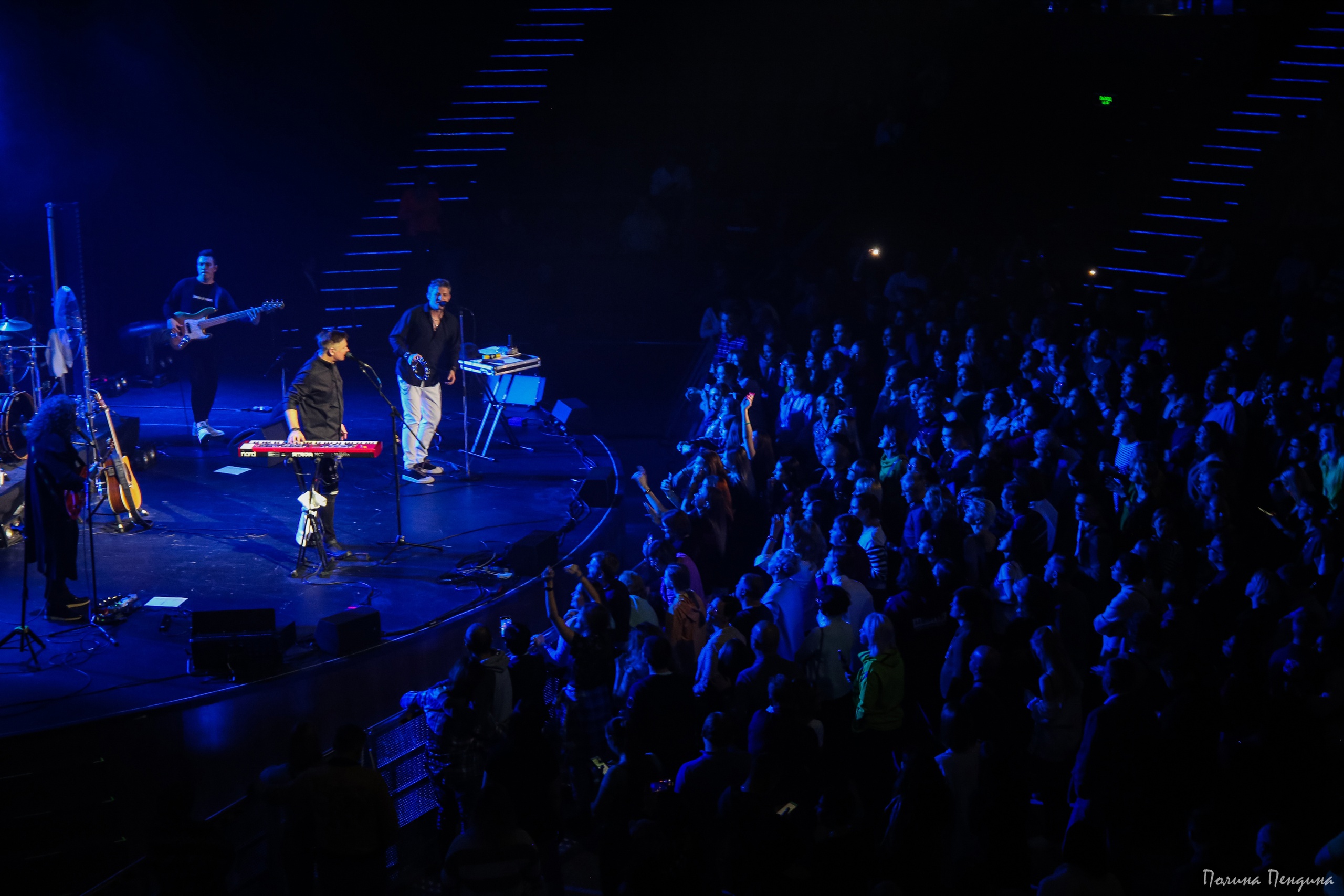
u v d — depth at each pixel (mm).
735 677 6730
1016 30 19969
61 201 14617
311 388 9031
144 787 6613
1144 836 6059
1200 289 15203
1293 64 19188
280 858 6695
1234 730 6191
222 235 16516
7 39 14055
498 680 6621
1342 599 7016
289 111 17125
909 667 7164
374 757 7309
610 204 19969
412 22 18812
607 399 17672
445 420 13531
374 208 18547
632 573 7629
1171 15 19891
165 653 7422
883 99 20281
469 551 9352
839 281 16422
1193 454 9172
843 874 4848
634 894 4617
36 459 7613
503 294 18438
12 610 8023
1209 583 7570
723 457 10367
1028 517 7699
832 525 8711
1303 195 16844
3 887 6242
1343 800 5918
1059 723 6359
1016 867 5047
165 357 14523
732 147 20328
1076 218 18438
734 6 20500
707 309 17109
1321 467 8789
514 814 5320
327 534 9211
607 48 20516
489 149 19828
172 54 15555
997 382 11617
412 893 6820
